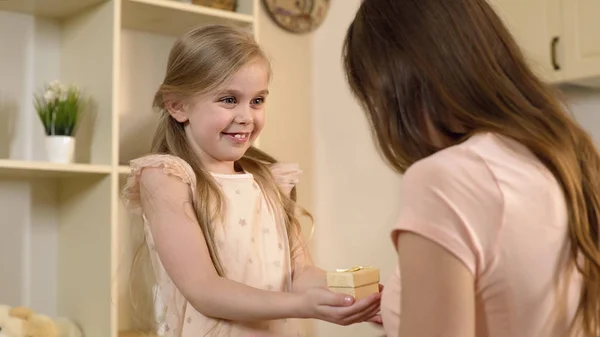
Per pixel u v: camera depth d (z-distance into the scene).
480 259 0.79
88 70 2.00
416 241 0.79
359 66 0.92
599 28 2.10
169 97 1.47
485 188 0.80
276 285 1.43
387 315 0.88
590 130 2.40
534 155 0.86
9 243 2.03
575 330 0.85
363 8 0.94
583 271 0.84
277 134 2.49
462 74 0.85
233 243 1.40
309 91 2.60
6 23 2.04
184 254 1.29
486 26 0.89
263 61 1.47
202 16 2.06
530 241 0.80
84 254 1.98
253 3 2.14
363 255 2.47
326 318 1.13
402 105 0.87
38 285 2.07
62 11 2.05
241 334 1.34
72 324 1.94
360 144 2.49
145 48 2.24
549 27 2.23
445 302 0.77
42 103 2.07
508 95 0.86
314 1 2.59
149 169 1.39
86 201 1.98
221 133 1.44
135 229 1.95
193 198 1.37
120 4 1.91
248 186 1.49
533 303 0.81
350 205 2.52
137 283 1.81
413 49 0.86
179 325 1.40
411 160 0.88
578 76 2.15
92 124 1.97
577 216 0.84
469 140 0.84
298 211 1.64
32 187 2.07
